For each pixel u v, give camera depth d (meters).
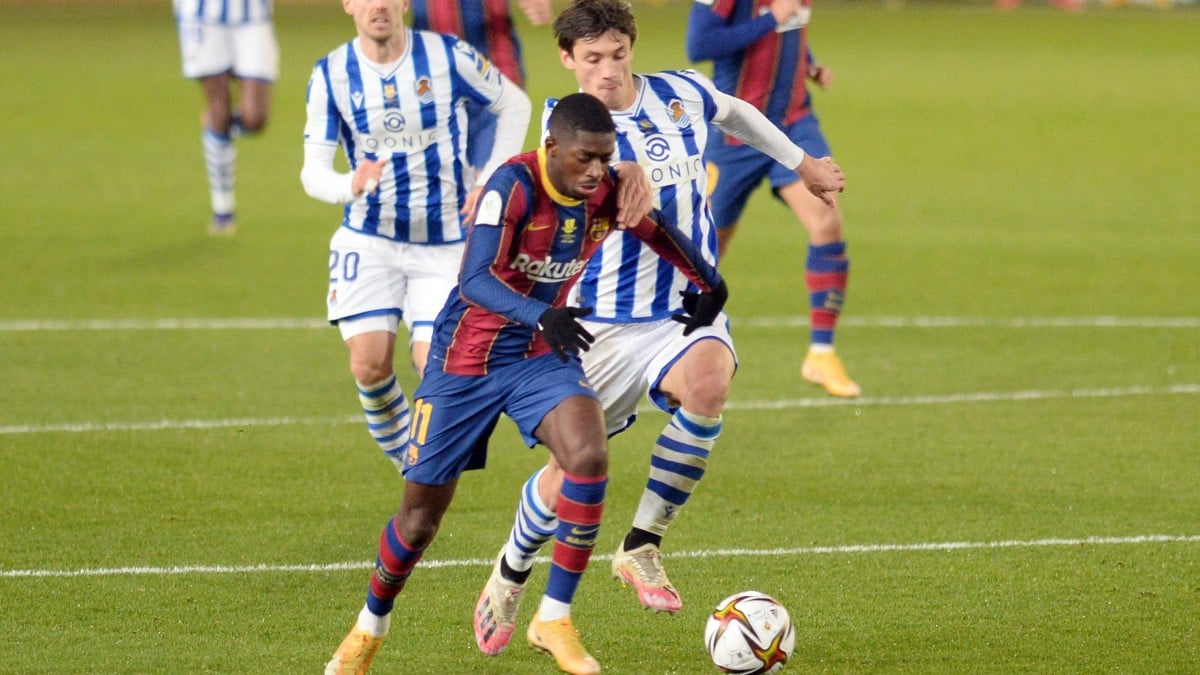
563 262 14.73
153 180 54.28
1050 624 16.61
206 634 16.27
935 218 48.88
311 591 17.70
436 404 14.59
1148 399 27.28
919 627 16.58
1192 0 155.38
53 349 30.52
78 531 19.78
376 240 20.86
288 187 53.53
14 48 99.56
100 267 39.19
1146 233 46.16
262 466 22.98
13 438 24.27
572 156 13.75
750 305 36.00
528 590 18.05
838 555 19.06
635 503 21.52
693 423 16.33
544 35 107.31
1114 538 19.70
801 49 27.50
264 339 31.83
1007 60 102.94
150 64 91.56
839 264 27.66
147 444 24.06
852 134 69.62
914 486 22.09
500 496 21.67
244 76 43.19
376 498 21.50
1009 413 26.33
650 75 17.64
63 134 64.81
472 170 21.33
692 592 17.77
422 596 17.59
